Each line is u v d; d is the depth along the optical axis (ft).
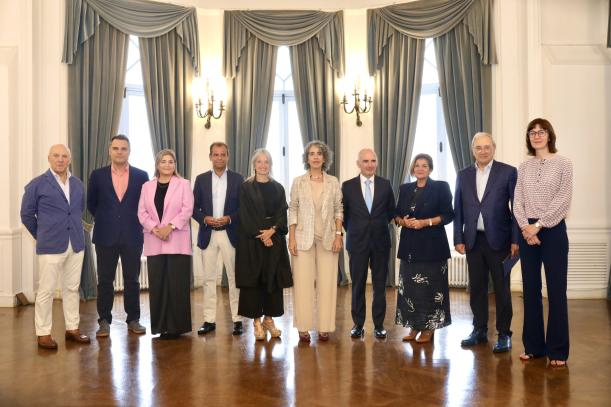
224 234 15.02
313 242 14.05
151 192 14.56
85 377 11.43
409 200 14.06
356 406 9.75
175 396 10.32
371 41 23.38
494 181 13.11
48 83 20.48
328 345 13.76
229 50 23.44
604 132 20.08
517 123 20.93
